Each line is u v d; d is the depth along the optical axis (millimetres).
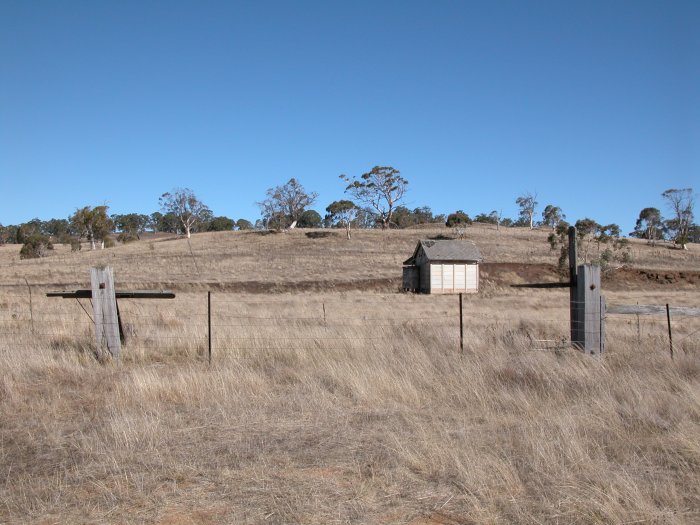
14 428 7395
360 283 56844
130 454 6301
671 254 90062
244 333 14484
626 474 5562
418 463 5891
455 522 4793
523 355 10531
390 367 10047
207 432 7125
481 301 36062
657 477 5641
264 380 9625
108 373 10328
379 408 8172
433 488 5438
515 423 7320
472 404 8211
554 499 5129
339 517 4848
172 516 4887
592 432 6902
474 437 6723
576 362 10141
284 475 5758
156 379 9078
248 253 87500
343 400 8594
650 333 15094
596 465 5785
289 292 49094
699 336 14664
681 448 6309
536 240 100312
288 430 7203
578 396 8477
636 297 44500
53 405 8250
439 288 56188
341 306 29797
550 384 8867
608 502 4941
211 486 5500
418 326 16469
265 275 61688
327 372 9969
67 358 11250
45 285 49656
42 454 6438
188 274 62281
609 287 60094
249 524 4727
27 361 10625
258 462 6094
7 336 14141
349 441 6785
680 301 39688
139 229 182000
